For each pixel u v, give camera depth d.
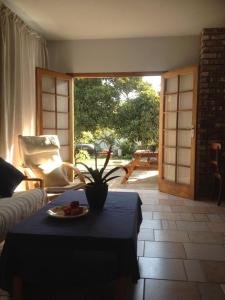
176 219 3.64
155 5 3.88
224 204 4.36
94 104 9.93
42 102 4.84
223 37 4.66
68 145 5.50
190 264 2.46
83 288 2.03
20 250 1.87
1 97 3.67
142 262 2.49
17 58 4.11
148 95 9.99
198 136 4.79
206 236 3.07
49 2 3.81
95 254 2.19
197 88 4.50
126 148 10.20
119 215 2.18
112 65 5.31
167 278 2.23
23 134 4.37
